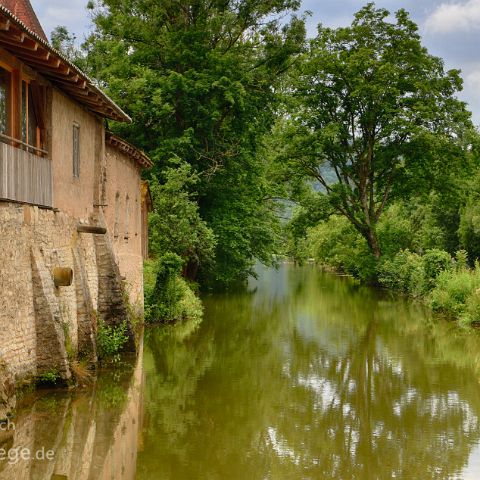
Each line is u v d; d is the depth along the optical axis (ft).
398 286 142.41
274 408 47.39
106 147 65.10
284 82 129.29
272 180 149.59
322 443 40.06
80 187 54.54
